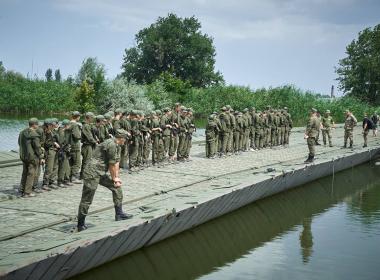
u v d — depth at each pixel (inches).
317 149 1152.2
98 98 1868.8
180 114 876.6
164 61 3417.8
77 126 611.8
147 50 3368.6
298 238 531.8
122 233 374.0
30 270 292.5
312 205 703.7
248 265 438.9
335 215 645.9
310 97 2241.6
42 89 2085.4
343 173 1010.1
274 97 2190.0
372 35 3112.7
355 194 799.7
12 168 741.3
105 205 502.6
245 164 862.5
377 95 3110.2
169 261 433.7
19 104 2015.3
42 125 584.7
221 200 539.5
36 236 388.2
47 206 490.9
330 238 531.2
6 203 500.1
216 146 962.7
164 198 549.3
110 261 399.2
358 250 487.2
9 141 1187.3
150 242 443.8
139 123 756.6
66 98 2075.5
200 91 2317.9
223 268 429.7
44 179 574.9
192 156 959.6
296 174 757.3
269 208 669.3
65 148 590.6
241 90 2257.6
